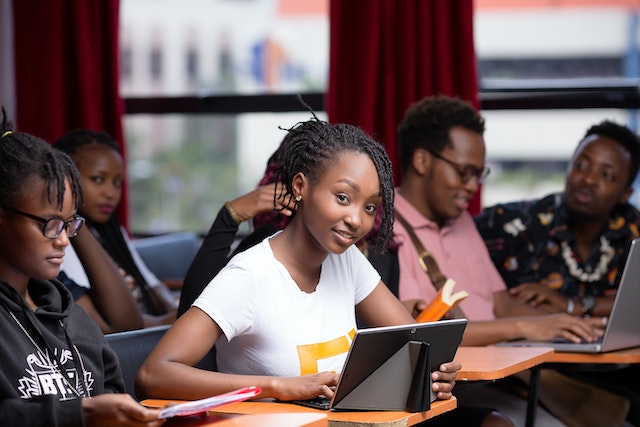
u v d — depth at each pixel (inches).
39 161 86.8
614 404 146.5
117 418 76.1
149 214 228.7
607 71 212.5
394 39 204.4
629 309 135.0
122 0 233.5
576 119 210.2
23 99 214.8
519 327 138.6
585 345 133.2
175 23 245.4
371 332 86.6
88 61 212.5
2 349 84.5
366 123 202.2
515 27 215.9
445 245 148.4
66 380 88.2
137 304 144.2
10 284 87.7
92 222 152.6
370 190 94.5
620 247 169.9
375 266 128.7
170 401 91.6
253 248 100.5
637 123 207.3
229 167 225.0
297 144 98.5
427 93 202.5
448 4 202.1
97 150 150.9
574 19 215.3
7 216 86.2
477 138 144.0
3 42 215.9
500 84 214.4
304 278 100.0
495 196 216.8
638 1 212.5
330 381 91.2
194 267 115.9
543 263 171.0
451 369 95.6
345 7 203.9
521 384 146.3
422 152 144.8
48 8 212.5
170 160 226.2
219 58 245.1
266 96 219.5
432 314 120.9
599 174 164.6
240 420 80.8
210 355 109.9
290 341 98.0
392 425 85.6
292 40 235.6
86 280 136.3
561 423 141.0
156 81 241.0
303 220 98.3
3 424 76.9
